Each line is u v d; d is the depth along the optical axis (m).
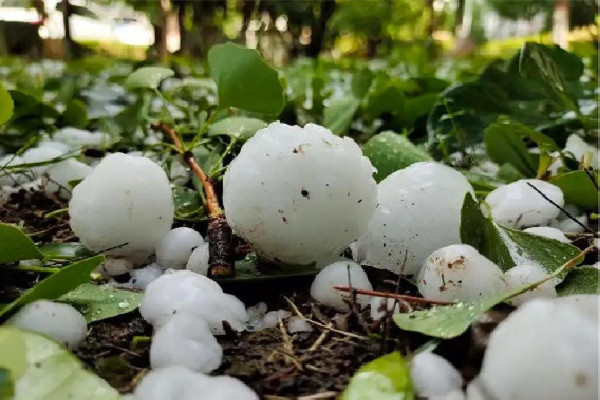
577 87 0.30
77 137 0.31
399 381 0.11
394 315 0.12
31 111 0.32
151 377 0.11
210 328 0.13
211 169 0.20
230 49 0.20
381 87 0.36
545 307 0.10
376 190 0.15
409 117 0.33
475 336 0.12
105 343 0.13
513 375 0.10
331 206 0.14
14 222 0.21
